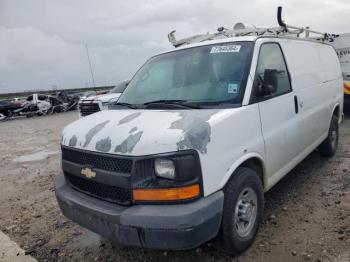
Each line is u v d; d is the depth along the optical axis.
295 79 4.52
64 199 3.40
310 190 4.88
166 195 2.75
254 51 3.79
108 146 3.01
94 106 10.42
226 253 3.34
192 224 2.67
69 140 3.48
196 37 5.95
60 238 4.20
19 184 6.60
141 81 4.42
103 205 3.05
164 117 3.18
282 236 3.69
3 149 10.95
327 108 5.73
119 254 3.67
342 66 11.43
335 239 3.54
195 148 2.79
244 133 3.36
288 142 4.24
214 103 3.46
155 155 2.75
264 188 3.83
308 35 6.41
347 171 5.52
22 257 3.81
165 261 3.43
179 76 4.03
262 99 3.70
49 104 25.64
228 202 3.10
